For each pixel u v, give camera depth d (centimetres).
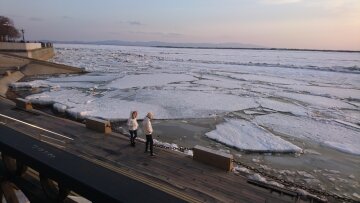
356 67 6881
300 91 3584
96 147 1032
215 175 855
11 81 3503
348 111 2583
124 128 1884
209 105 2634
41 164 639
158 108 2459
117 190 530
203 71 5781
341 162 1452
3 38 7525
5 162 855
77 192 571
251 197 744
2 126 906
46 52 7038
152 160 941
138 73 5131
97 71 5350
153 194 526
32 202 758
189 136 1786
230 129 1923
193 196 729
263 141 1700
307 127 2036
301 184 1192
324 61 10075
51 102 2514
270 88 3756
